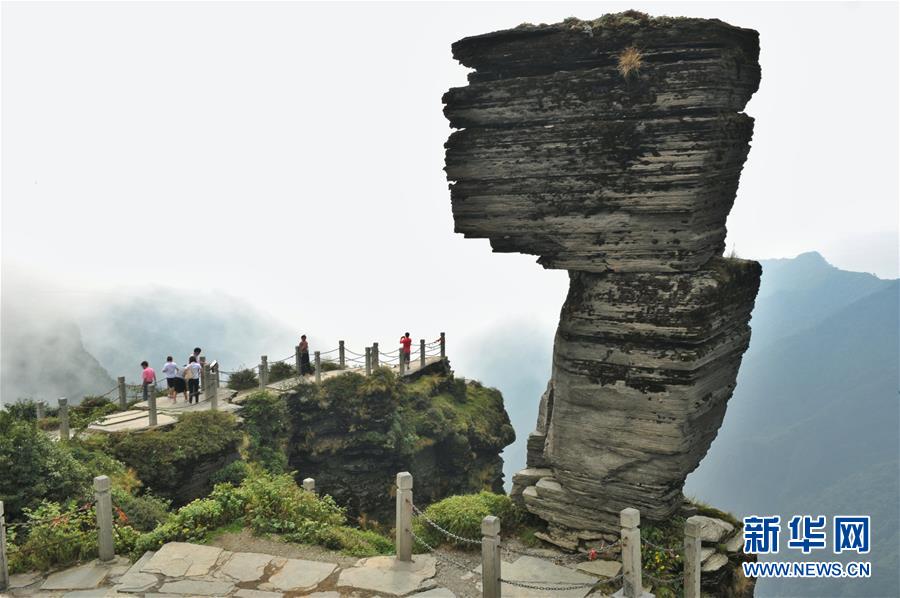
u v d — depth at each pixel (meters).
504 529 16.41
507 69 14.89
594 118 14.19
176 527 15.20
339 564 14.33
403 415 32.78
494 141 14.98
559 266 15.15
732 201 15.26
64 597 12.82
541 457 17.14
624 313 14.57
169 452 23.50
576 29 14.09
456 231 15.70
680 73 13.48
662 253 14.20
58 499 16.16
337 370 35.22
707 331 14.19
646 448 14.58
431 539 16.16
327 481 30.88
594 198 14.42
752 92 14.86
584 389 15.20
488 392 41.59
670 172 13.74
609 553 14.89
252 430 28.20
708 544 14.77
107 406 27.67
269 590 13.18
